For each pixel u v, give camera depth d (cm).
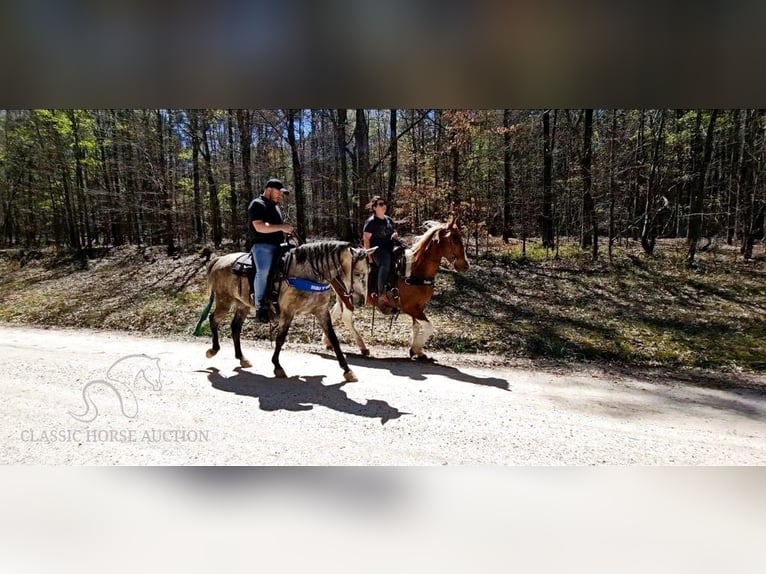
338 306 666
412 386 504
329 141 1385
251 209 500
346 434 372
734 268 1038
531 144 1363
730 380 556
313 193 1448
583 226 1270
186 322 839
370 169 1260
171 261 1282
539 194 1346
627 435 383
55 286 1163
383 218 624
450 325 774
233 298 568
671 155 1340
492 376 559
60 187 1681
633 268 1072
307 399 454
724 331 720
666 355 643
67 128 1515
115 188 1586
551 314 820
